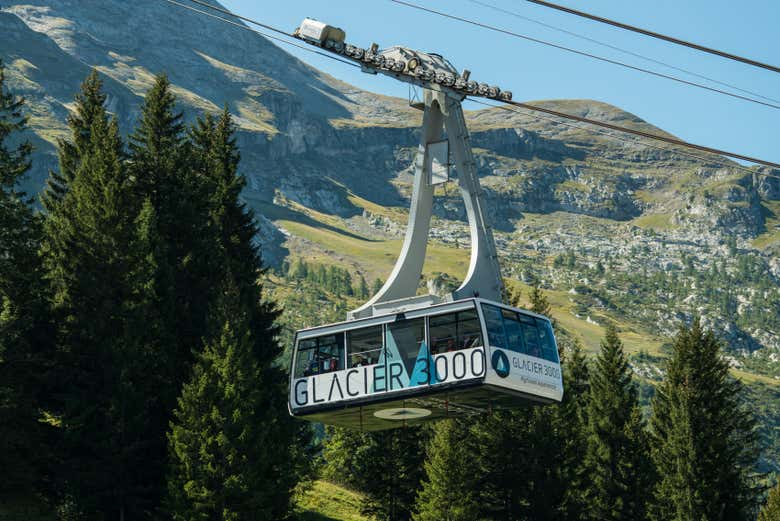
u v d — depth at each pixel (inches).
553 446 3767.2
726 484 3831.2
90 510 2896.2
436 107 2140.7
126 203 3486.7
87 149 3850.9
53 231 3508.9
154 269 3309.5
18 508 2854.3
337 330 1957.4
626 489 4008.4
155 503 3002.0
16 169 3189.0
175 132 3986.2
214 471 2819.9
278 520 3041.3
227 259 3563.0
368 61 1921.8
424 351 1846.7
